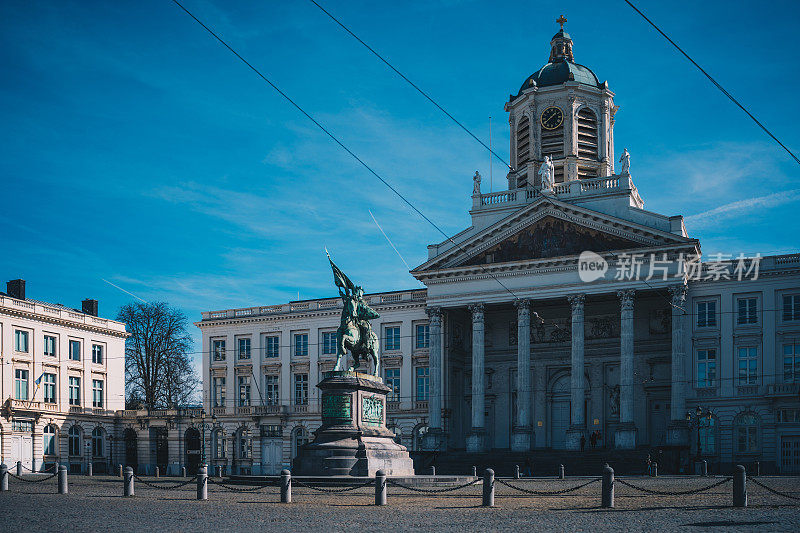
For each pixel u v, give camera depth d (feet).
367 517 76.64
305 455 122.42
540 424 235.81
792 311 207.72
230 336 280.92
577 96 255.29
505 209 232.12
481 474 206.90
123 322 304.30
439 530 65.72
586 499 100.22
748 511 79.71
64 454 258.57
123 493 113.09
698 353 215.51
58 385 258.37
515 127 266.16
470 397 246.06
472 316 230.27
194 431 281.33
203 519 75.61
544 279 219.41
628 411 203.82
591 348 232.53
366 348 129.90
